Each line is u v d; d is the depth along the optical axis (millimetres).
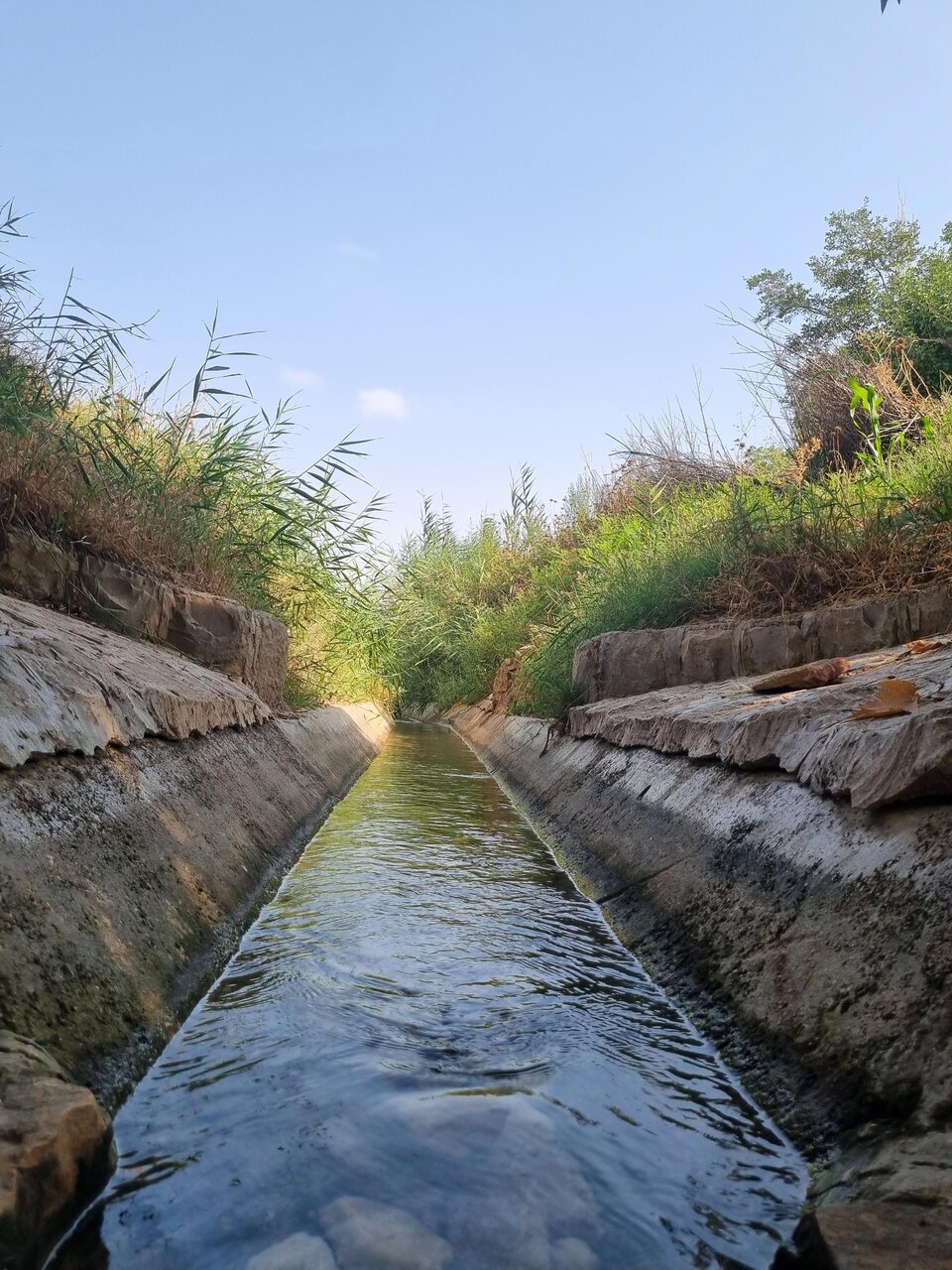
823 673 4305
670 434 12422
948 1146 1457
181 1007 2439
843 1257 1252
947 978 1782
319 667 10156
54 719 2820
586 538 13617
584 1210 1597
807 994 2145
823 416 9797
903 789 2350
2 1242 1258
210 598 6246
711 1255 1479
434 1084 2088
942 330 10836
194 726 4363
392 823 6027
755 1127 1911
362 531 9352
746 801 3342
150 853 2902
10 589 4746
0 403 4965
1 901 1991
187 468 7188
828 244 16688
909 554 5906
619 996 2738
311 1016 2504
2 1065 1578
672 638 6879
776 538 6902
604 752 5934
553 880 4387
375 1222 1543
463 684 17000
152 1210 1560
